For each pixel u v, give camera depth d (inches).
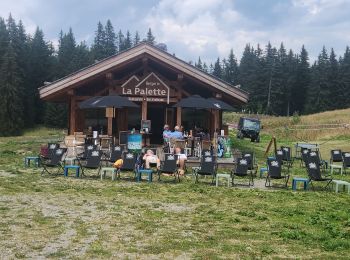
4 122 2628.0
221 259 281.7
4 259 268.4
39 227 349.4
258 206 473.1
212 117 1027.3
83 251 289.6
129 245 307.4
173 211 431.8
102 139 857.5
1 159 842.8
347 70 3937.0
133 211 423.8
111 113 911.0
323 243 327.6
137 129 1106.7
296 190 609.0
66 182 597.0
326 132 1770.4
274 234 353.1
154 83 986.7
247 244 320.8
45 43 3270.2
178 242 319.0
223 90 975.0
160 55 967.0
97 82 1039.0
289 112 4202.8
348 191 597.3
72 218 384.2
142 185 594.2
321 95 3875.5
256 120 1785.2
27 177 629.6
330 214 434.6
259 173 777.6
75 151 828.6
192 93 1072.2
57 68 3196.4
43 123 3053.6
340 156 889.5
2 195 483.5
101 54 3774.6
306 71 4165.8
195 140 873.5
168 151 809.5
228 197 525.3
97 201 468.8
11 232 331.3
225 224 383.9
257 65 4195.4
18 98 2689.5
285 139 1831.9
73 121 990.4
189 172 743.1
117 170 657.0
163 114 1115.9
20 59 2942.9
